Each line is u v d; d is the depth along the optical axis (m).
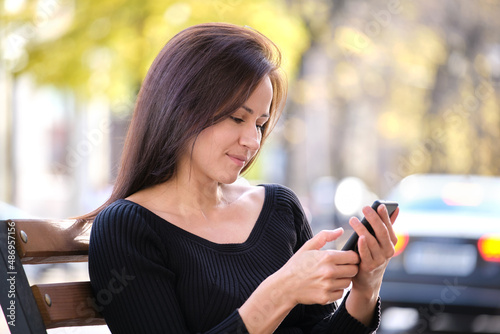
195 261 2.20
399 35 20.27
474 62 20.03
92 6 9.62
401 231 6.54
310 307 2.48
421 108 21.33
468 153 18.86
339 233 2.05
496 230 6.41
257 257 2.34
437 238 6.43
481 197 7.16
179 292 2.16
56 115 17.06
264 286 2.00
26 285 1.93
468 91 19.86
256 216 2.47
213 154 2.21
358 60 19.64
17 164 15.21
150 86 2.27
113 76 9.77
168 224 2.21
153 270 2.11
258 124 2.31
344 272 1.98
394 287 6.45
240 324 1.98
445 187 7.44
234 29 2.29
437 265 6.41
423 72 21.05
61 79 9.86
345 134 24.33
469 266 6.34
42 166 18.09
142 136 2.27
